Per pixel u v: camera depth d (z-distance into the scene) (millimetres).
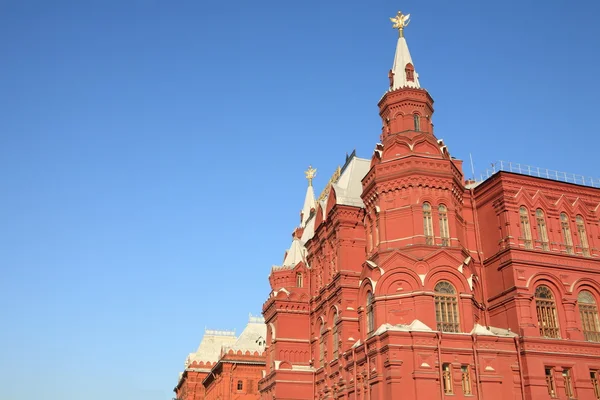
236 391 84625
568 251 49531
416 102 52438
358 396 45844
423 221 46938
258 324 94375
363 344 45062
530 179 50156
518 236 48062
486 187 51000
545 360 44375
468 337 43031
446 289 45281
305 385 59000
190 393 108562
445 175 48281
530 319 45531
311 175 78125
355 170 60219
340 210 55125
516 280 46406
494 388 42281
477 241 50781
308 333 61969
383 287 45531
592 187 52469
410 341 41688
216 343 116125
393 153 49531
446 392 41344
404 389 40500
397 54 55906
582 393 44656
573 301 47688
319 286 60906
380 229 47875
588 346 46156
